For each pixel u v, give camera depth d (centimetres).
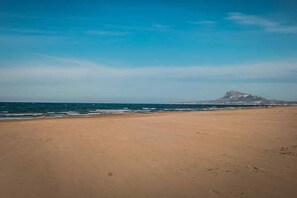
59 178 666
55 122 2109
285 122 1756
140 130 1493
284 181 622
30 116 3722
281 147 956
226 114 2842
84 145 1066
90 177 675
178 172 709
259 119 2017
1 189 591
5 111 5688
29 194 566
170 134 1322
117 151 951
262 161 784
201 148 976
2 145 1072
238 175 671
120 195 565
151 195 565
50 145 1070
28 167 755
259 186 598
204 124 1739
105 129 1562
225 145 1016
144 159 838
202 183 626
